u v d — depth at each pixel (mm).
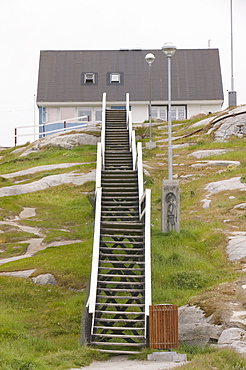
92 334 15141
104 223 19109
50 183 36406
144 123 49219
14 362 12086
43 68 56969
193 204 29859
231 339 13617
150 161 39062
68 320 17406
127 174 25125
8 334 15641
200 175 35094
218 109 54656
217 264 21062
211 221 26141
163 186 24516
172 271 20312
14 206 32062
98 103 53812
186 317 15453
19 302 19109
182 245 23094
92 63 57469
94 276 15953
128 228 19406
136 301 16531
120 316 16953
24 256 24391
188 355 13500
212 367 11844
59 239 26688
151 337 13852
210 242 23078
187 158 39000
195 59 57875
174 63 57594
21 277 21016
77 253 23547
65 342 15758
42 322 17344
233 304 15508
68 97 54062
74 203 33031
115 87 55094
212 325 14555
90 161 41344
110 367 12727
